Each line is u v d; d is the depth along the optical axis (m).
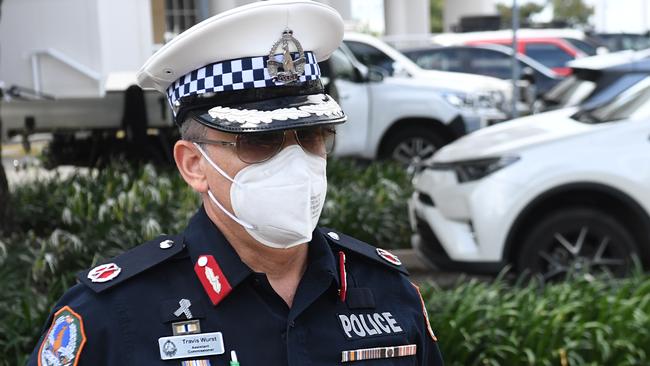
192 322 1.84
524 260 6.18
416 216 6.73
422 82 11.27
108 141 9.65
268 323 1.88
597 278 5.65
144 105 9.36
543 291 5.56
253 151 1.85
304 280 1.94
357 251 2.09
